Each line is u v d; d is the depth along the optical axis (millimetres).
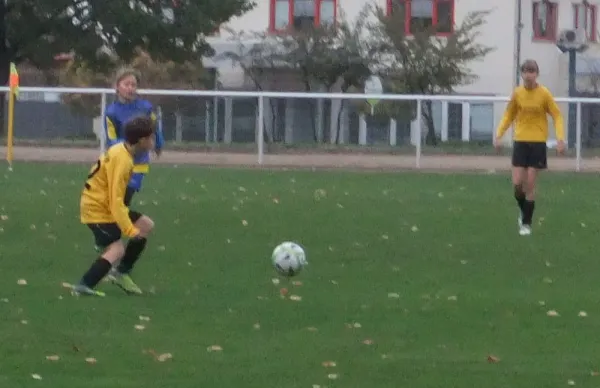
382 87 92938
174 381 16344
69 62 101938
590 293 23656
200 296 22750
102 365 17172
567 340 19281
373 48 92812
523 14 107250
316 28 94938
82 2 88062
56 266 26031
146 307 21516
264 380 16469
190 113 61000
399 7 98188
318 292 23297
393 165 60875
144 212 36250
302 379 16562
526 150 32625
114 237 22266
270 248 29344
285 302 22203
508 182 51000
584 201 42656
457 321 20672
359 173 55719
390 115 61531
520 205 32969
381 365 17438
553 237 32188
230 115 61000
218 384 16219
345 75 93000
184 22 87750
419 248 29703
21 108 61312
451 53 91562
